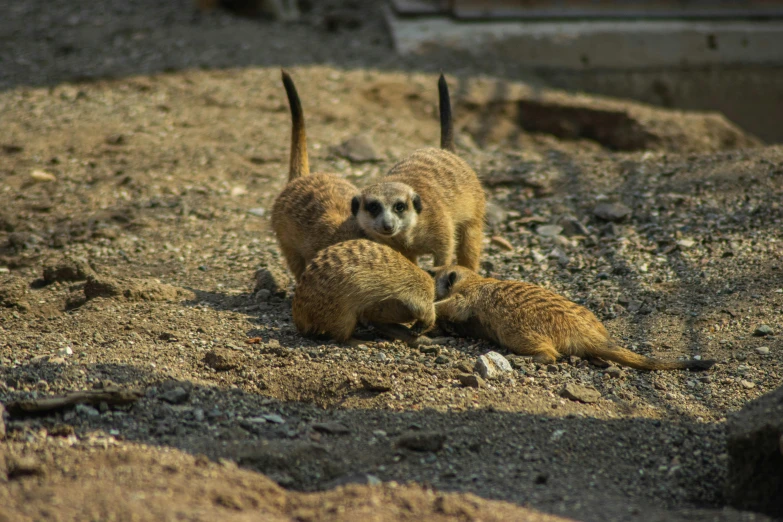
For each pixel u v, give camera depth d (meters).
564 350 8.66
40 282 11.24
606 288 10.69
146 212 13.84
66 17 25.19
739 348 8.75
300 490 5.93
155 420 6.89
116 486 5.50
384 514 5.31
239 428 6.77
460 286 9.56
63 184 14.88
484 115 19.62
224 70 20.58
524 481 6.06
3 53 22.14
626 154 16.45
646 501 5.92
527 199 14.35
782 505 5.77
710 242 11.80
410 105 19.48
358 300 8.80
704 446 6.80
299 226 10.78
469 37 22.83
